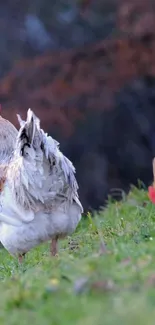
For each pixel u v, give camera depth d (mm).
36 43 37156
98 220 15578
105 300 9211
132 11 29469
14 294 9781
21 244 12555
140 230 12875
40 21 37625
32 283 10336
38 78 29922
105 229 14172
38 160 11930
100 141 35438
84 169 35094
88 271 10094
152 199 11852
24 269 12430
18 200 12328
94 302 9188
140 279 9625
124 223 14242
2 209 12461
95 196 34656
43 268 11359
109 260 10500
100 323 8648
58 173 12062
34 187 12094
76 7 36938
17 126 28453
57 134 32844
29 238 12453
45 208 12297
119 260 10617
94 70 29422
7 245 12688
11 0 37406
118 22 29766
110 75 29281
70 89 29250
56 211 12328
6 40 36875
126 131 35562
